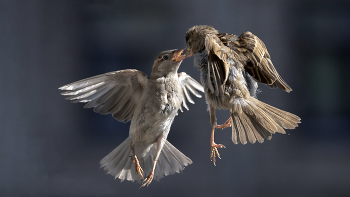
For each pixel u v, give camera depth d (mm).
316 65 13094
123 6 13445
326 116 12555
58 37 13180
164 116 5750
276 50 13312
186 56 5496
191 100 6988
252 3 13562
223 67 4047
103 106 5969
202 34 5199
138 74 5766
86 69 13133
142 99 5758
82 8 13391
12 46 12828
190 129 12156
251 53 4559
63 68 12961
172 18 13406
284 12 13477
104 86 5789
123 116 6184
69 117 12367
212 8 13516
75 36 13258
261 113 4121
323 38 13219
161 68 5727
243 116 4164
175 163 6348
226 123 5066
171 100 5734
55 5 13328
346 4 13305
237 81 4395
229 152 11578
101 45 13312
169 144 6363
